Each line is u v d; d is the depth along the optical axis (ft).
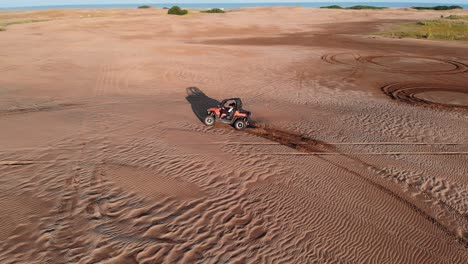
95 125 35.96
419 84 61.05
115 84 54.39
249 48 97.09
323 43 110.32
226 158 29.76
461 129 39.42
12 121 36.17
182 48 92.84
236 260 17.88
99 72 61.77
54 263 16.87
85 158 28.12
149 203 22.30
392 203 24.12
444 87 59.31
